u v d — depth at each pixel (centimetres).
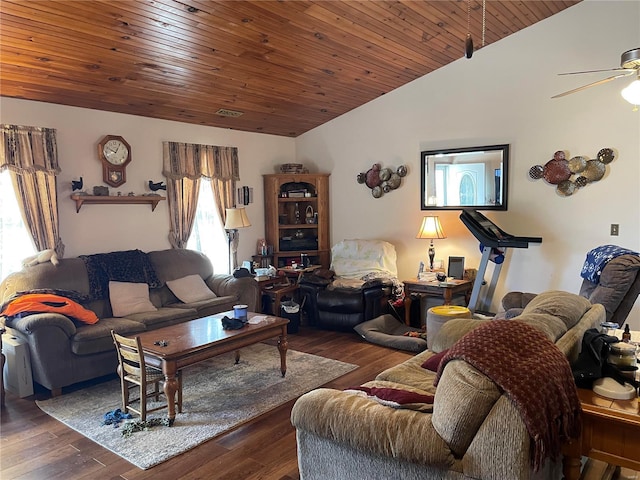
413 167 591
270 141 670
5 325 375
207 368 423
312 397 201
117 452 279
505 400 155
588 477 223
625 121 450
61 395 368
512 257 522
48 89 410
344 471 192
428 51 505
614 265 358
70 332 371
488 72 526
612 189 460
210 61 422
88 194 461
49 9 310
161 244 537
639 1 438
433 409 175
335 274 601
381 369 417
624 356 195
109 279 452
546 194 498
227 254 613
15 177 413
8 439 297
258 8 357
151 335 347
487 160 532
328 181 671
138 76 421
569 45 475
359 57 481
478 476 156
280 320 392
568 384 173
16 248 425
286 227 657
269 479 251
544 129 495
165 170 536
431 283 516
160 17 341
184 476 255
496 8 438
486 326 187
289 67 469
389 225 620
